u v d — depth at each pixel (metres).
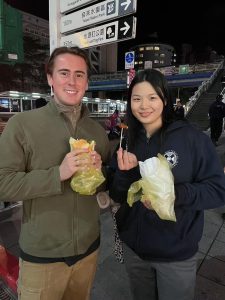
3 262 2.38
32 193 1.39
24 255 1.57
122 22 3.52
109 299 2.46
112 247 3.23
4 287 2.35
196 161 1.57
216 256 3.03
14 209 4.11
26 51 42.72
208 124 13.86
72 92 1.55
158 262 1.64
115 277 2.73
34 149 1.48
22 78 41.22
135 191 1.42
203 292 2.51
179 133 1.58
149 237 1.65
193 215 1.61
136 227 1.71
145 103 1.58
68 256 1.57
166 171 1.33
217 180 1.51
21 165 1.47
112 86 56.69
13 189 1.38
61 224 1.54
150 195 1.32
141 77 1.59
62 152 1.55
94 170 1.40
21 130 1.47
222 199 1.50
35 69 43.84
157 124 1.67
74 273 1.71
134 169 1.66
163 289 1.69
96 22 3.80
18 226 3.72
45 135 1.51
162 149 1.60
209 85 21.11
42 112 1.56
